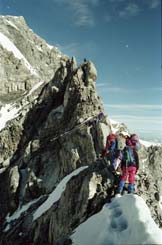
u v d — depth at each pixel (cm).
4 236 2652
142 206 1205
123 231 1147
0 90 6569
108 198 1485
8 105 6062
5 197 3281
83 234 1291
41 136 3616
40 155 3147
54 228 1856
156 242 1007
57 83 4462
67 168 2716
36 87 6569
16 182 3186
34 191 2952
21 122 4416
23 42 8762
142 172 1869
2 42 7756
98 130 2508
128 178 1412
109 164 1645
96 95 3362
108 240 1151
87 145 2564
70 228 1638
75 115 3238
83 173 1833
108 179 1574
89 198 1548
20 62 7262
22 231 2362
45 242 1964
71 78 3734
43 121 4084
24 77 6981
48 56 9231
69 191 1834
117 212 1250
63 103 3750
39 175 3003
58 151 2959
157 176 2864
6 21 9112
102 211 1311
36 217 2327
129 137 1452
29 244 2167
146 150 3012
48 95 4462
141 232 1073
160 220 1562
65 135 2914
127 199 1273
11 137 4334
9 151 4269
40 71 8562
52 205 2222
